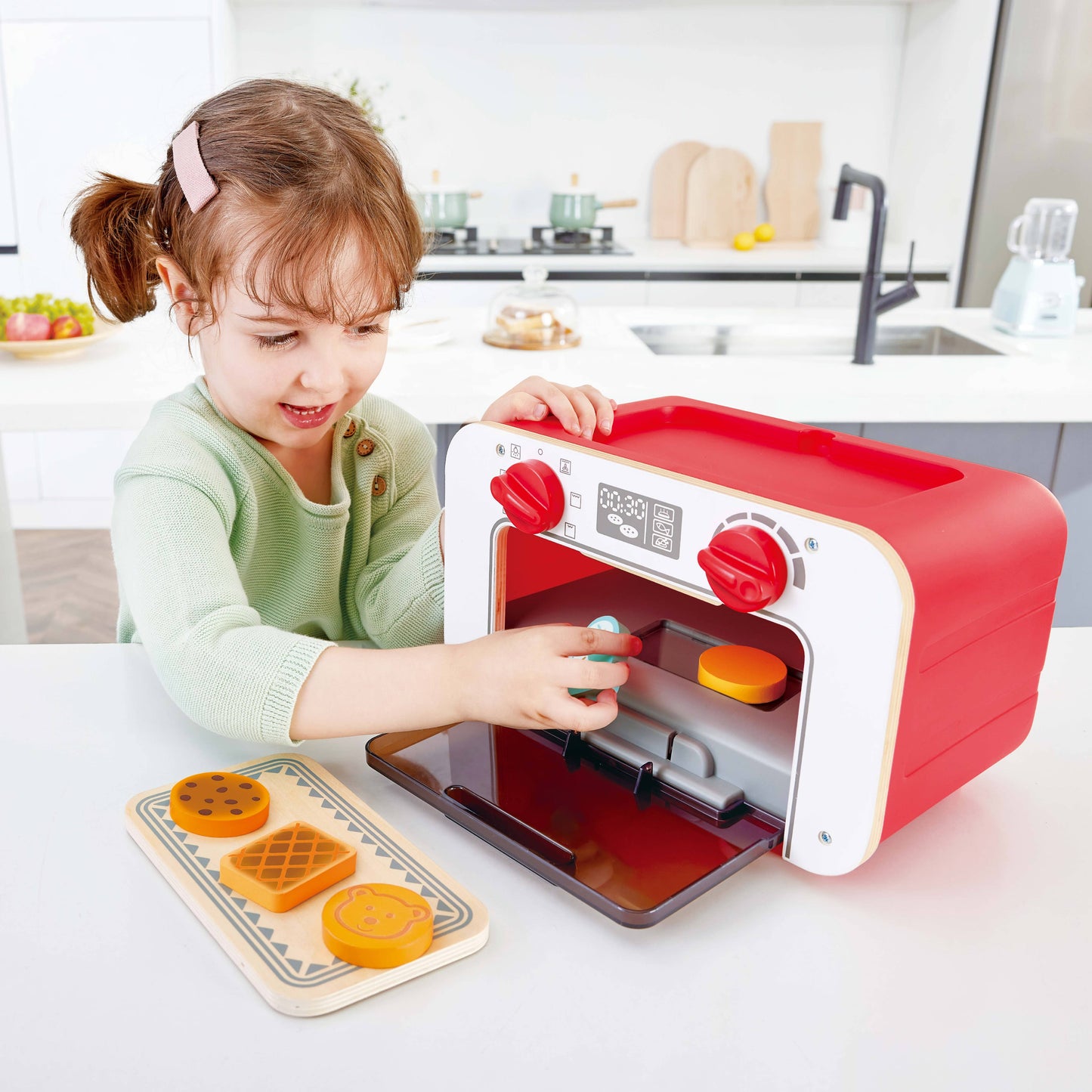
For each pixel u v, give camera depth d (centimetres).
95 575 288
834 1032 46
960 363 193
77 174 283
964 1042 46
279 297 67
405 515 105
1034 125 302
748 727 60
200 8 279
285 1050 44
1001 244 312
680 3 325
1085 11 291
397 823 61
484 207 346
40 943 50
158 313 195
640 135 342
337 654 65
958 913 54
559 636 61
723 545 52
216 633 67
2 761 65
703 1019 47
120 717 71
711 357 192
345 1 316
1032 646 59
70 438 312
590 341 205
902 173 342
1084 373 187
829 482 61
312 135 70
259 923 50
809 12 332
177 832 57
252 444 85
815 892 56
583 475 60
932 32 319
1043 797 65
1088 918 54
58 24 277
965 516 53
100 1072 43
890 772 51
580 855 55
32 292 296
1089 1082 44
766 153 346
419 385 165
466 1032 45
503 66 331
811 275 308
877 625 48
